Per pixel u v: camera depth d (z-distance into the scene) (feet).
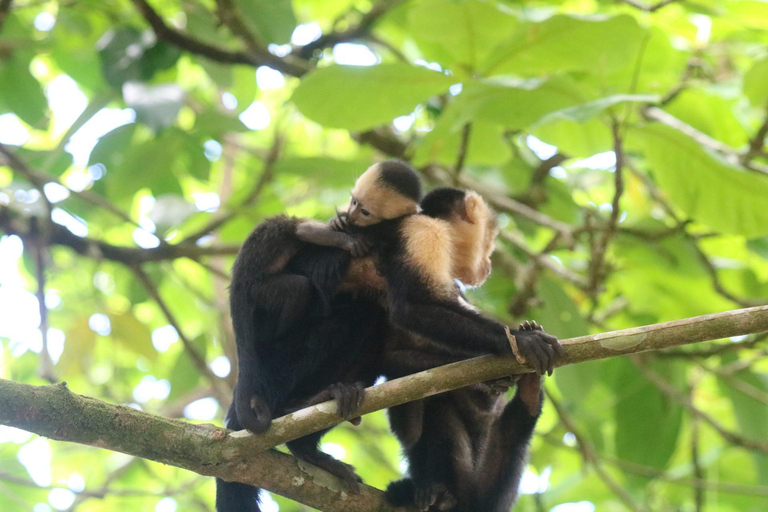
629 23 28.04
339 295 26.53
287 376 25.00
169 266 45.44
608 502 47.11
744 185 31.04
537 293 37.73
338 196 42.06
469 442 27.61
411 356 26.96
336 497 23.62
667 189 32.73
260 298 25.07
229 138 52.54
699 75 38.17
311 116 31.04
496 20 29.84
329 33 43.98
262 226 26.45
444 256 25.44
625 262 40.65
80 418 19.40
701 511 39.22
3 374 53.26
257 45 41.47
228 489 24.21
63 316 50.19
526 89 28.37
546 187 44.50
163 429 20.58
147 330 43.37
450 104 31.81
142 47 39.68
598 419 44.86
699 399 49.85
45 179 37.47
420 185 28.32
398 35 48.75
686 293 41.34
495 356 22.09
